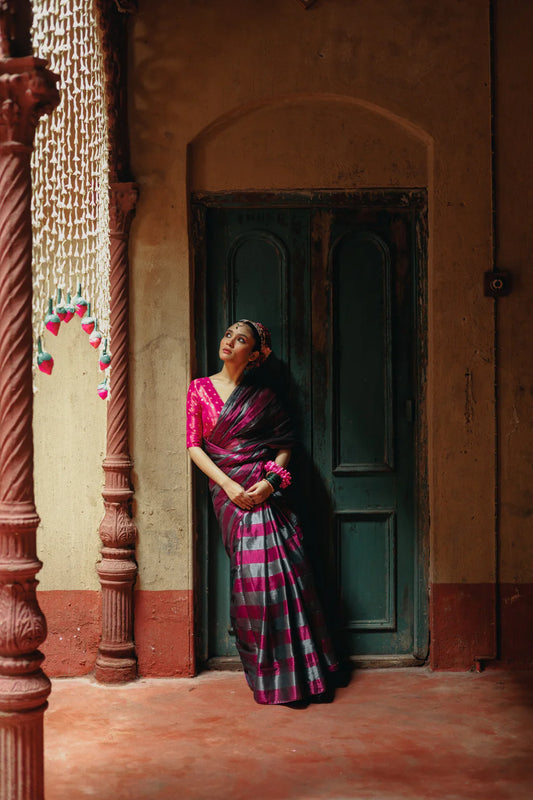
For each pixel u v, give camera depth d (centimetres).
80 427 454
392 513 470
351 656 466
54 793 307
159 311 452
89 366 454
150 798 304
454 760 337
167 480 451
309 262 470
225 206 465
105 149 441
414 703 405
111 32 431
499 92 455
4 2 261
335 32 452
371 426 472
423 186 464
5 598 262
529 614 455
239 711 396
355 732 367
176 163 451
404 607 471
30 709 261
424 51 454
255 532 423
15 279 266
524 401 457
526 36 455
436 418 455
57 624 451
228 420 437
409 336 472
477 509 455
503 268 457
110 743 356
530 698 411
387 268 470
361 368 472
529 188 457
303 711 395
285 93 451
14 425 265
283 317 470
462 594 454
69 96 404
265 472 437
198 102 450
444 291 455
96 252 452
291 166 460
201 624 461
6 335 265
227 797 304
